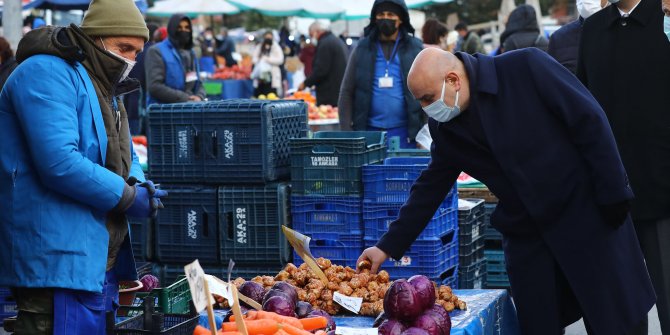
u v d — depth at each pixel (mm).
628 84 5461
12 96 3908
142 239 6895
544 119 4543
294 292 4594
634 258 4727
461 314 4883
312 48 20625
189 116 6715
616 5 5488
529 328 4770
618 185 4441
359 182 6367
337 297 5027
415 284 4492
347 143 6348
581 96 4480
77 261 3953
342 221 6410
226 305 5078
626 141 5484
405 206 5117
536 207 4562
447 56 4578
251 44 34656
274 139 6621
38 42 3951
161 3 28375
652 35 5395
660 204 5453
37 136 3834
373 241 6332
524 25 10102
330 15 25609
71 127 3896
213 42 30953
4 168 3959
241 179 6637
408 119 8547
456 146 4754
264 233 6621
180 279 5785
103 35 4051
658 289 5559
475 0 36438
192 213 6754
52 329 4008
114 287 4449
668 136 5410
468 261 6633
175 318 4387
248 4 26375
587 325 4754
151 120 6828
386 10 8406
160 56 10539
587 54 5629
